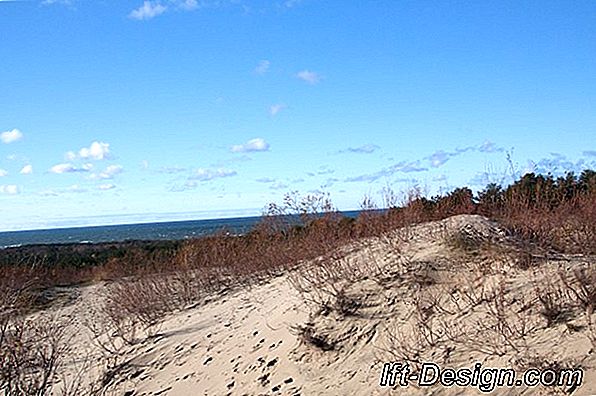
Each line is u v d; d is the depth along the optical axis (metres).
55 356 9.38
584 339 6.34
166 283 16.62
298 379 7.98
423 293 8.45
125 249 32.56
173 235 67.75
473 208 12.77
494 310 7.36
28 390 7.22
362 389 7.13
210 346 10.82
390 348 7.68
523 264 8.22
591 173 12.92
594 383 5.71
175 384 9.69
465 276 8.45
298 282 11.24
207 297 15.24
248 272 16.23
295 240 16.50
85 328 16.23
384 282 8.88
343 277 9.59
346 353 8.09
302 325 9.02
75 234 101.62
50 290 23.62
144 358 11.39
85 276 26.58
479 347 6.90
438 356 7.05
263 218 19.25
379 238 11.49
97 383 10.61
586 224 9.85
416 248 9.78
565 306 6.95
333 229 15.20
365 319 8.42
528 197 11.73
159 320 14.12
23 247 37.16
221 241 20.83
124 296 16.53
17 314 10.71
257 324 10.86
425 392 6.58
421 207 13.34
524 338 6.72
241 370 9.01
